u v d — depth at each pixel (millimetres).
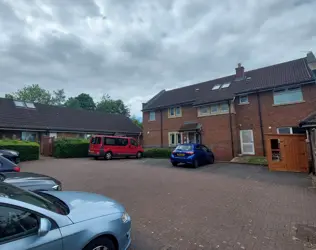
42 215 2146
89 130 24625
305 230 3918
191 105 20156
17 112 21219
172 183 7941
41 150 20391
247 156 15648
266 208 5164
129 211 4949
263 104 15906
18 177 4832
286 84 14547
